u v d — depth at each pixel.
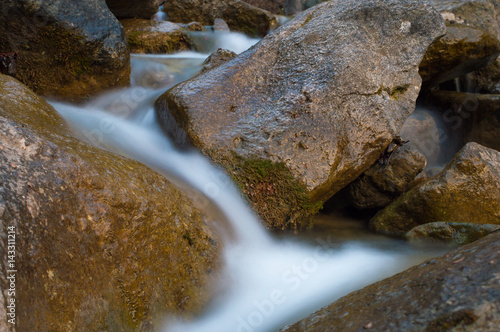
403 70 4.53
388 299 1.95
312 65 4.29
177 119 4.22
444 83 7.95
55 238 2.02
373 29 4.59
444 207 3.90
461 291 1.75
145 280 2.38
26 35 4.55
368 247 3.84
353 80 4.17
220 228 3.26
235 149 3.90
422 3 4.75
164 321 2.39
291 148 3.85
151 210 2.55
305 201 3.88
